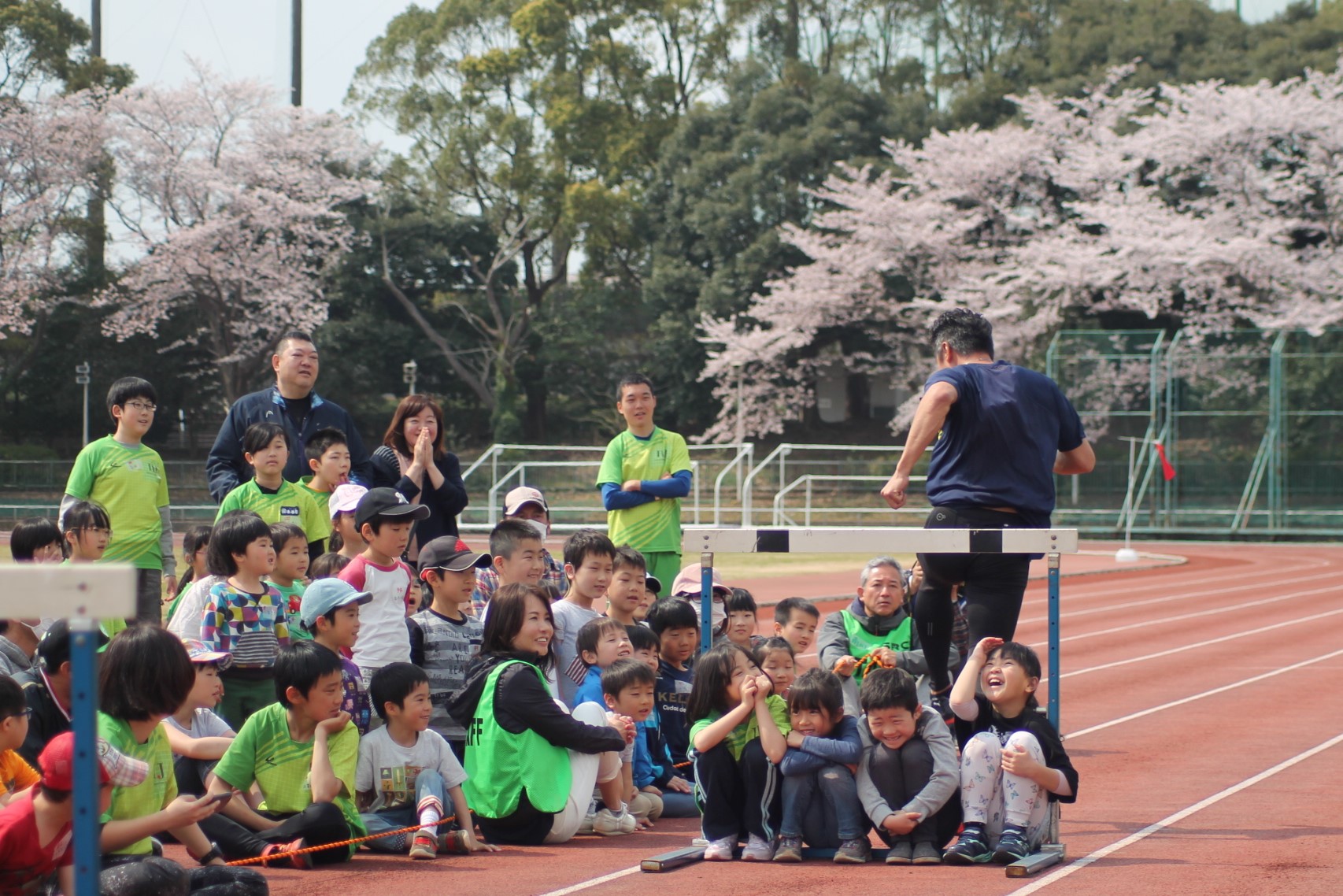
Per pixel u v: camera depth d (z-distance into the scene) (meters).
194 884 5.29
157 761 5.81
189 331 51.84
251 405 9.88
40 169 45.66
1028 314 47.75
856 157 53.28
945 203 50.62
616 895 5.85
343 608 7.08
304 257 51.12
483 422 60.34
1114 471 43.62
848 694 8.00
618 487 10.40
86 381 44.25
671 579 10.56
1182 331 43.19
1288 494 42.31
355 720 7.25
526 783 7.02
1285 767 9.31
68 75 51.91
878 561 9.02
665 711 8.54
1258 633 18.95
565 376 59.69
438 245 56.09
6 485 45.78
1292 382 42.59
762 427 53.66
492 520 32.94
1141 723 11.46
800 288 51.09
